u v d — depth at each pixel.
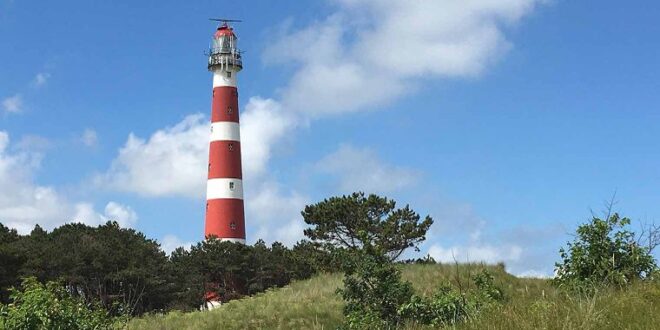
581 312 10.44
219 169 65.50
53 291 16.11
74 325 15.59
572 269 15.35
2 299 55.47
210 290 70.38
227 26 69.69
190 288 69.69
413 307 16.17
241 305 33.25
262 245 80.19
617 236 15.34
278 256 76.56
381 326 16.28
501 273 31.06
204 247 69.19
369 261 17.28
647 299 12.02
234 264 68.88
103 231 78.25
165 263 73.56
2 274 55.66
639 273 14.89
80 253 62.47
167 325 28.80
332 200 50.06
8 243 66.50
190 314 31.81
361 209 48.78
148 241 80.25
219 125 66.00
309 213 49.94
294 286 37.12
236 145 66.38
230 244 67.44
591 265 15.16
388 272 17.23
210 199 66.12
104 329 17.08
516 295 17.50
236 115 67.06
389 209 50.09
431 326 14.47
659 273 14.70
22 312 14.74
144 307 63.78
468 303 15.27
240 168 66.56
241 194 66.69
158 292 65.12
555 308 10.97
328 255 47.88
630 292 12.75
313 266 49.06
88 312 16.56
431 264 36.78
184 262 72.00
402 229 48.12
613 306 11.30
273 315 28.64
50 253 60.88
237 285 72.44
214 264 68.00
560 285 15.16
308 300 31.12
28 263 58.44
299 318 27.20
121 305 19.94
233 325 27.77
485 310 13.83
